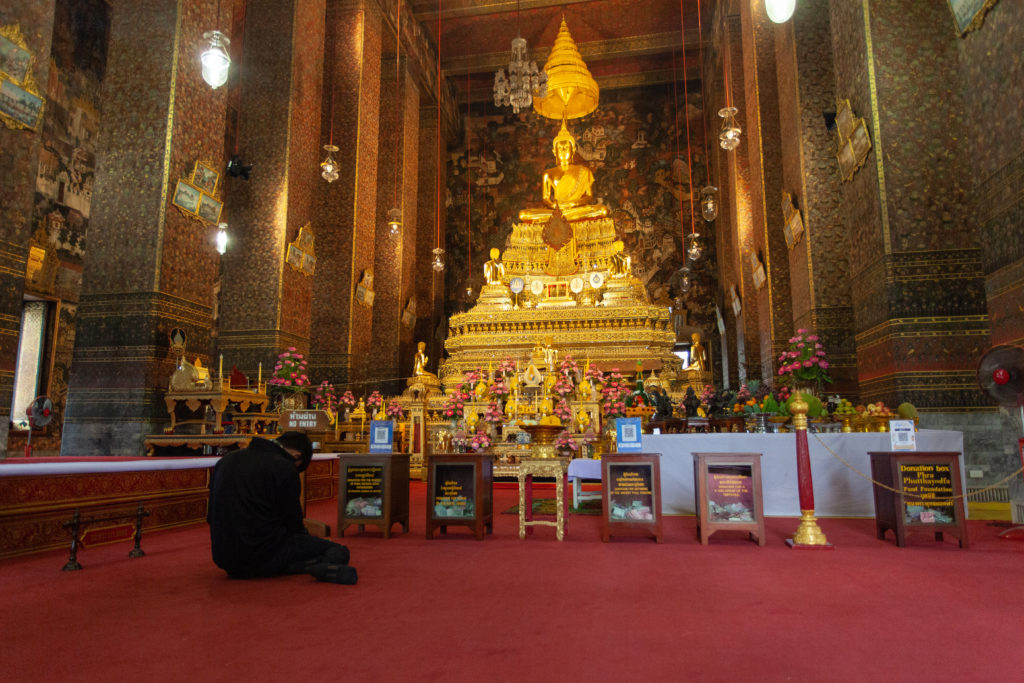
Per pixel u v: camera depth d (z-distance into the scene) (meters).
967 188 8.41
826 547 5.01
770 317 14.25
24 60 7.59
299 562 4.04
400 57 21.88
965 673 2.31
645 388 12.95
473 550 5.07
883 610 3.19
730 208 20.86
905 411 7.38
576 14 23.69
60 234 15.45
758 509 5.24
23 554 4.86
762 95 15.12
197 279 10.72
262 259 13.91
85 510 5.39
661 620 3.02
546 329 16.94
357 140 17.53
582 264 18.56
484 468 5.86
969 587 3.69
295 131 14.60
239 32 19.66
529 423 7.24
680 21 24.12
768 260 14.48
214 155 11.23
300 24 14.98
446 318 25.58
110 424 9.61
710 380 18.12
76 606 3.35
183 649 2.62
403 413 14.08
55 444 15.29
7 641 2.75
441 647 2.63
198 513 6.91
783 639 2.72
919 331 8.23
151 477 6.23
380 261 21.05
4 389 7.21
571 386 11.41
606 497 5.50
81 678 2.30
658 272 24.62
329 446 12.41
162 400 9.80
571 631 2.85
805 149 12.35
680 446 7.34
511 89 12.62
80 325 9.97
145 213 10.09
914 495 5.18
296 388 11.66
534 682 2.24
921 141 8.59
